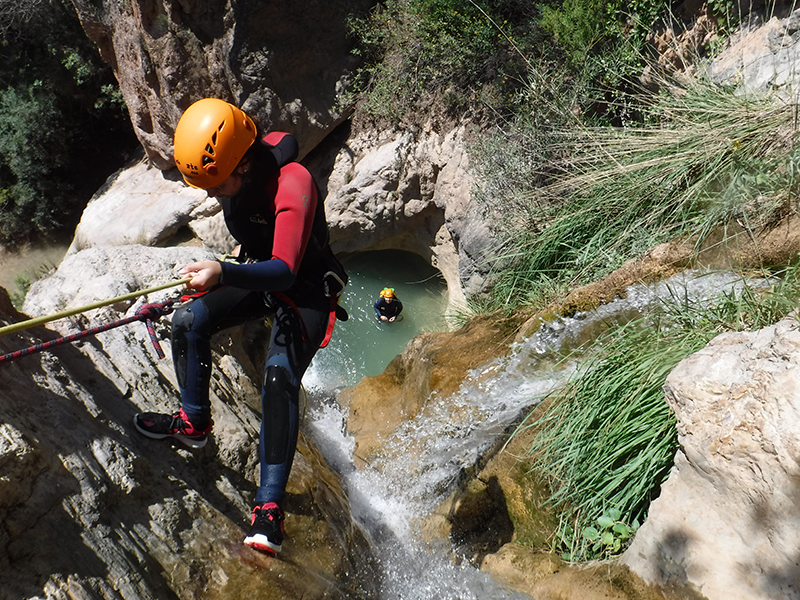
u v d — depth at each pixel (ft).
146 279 11.60
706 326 10.33
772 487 6.31
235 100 30.22
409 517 11.03
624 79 21.54
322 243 7.45
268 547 6.75
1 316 8.29
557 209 18.71
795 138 12.55
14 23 41.75
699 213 14.07
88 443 7.15
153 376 9.36
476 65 26.96
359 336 27.66
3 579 5.63
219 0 28.76
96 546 6.39
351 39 30.63
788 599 6.26
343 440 14.47
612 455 9.45
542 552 9.33
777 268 11.72
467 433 12.12
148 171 37.24
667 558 7.34
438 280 30.99
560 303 14.14
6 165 45.91
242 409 10.21
